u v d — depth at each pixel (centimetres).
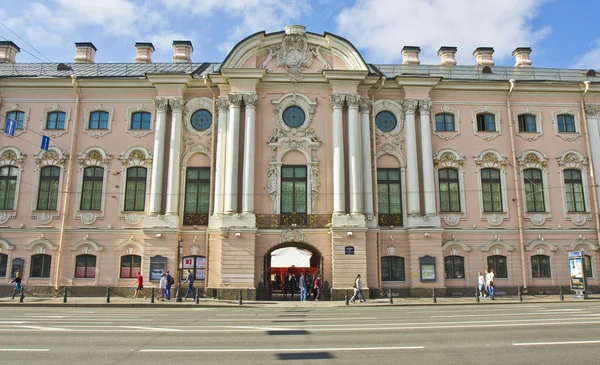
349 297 2312
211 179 2502
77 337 1079
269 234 2414
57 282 2419
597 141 2688
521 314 1575
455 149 2639
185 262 2448
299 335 1108
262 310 1872
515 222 2580
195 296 2252
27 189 2538
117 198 2533
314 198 2475
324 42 2628
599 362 805
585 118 2709
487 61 3167
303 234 2420
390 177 2586
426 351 905
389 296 2206
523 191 2625
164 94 2586
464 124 2673
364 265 2348
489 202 2606
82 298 2330
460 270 2520
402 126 2622
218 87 2602
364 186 2508
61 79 2594
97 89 2642
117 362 815
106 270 2456
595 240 2588
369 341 1020
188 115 2595
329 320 1439
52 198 2539
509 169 2636
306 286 2562
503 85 2680
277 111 2566
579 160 2672
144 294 2370
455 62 3158
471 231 2548
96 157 2577
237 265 2331
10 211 2511
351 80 2544
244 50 2577
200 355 870
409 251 2470
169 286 2269
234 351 908
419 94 2636
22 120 2616
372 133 2584
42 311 1762
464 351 905
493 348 934
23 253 2467
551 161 2669
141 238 2483
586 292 2327
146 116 2636
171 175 2492
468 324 1299
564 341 1005
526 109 2708
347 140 2538
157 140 2534
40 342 1012
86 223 2506
